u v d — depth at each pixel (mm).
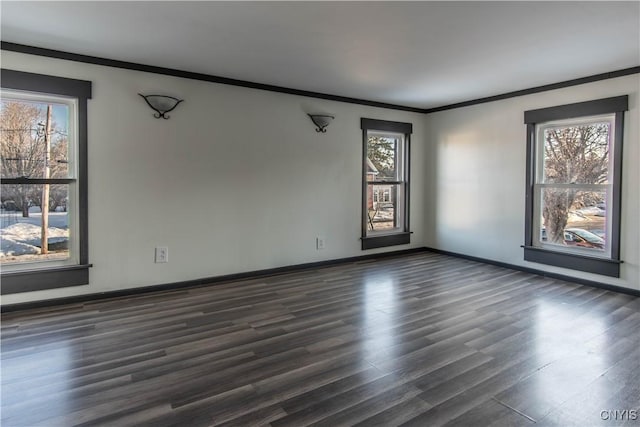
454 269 4914
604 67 3801
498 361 2430
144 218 3822
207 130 4129
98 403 1972
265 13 2627
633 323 3068
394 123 5617
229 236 4324
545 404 1969
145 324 3033
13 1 2457
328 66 3803
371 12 2611
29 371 2289
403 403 1979
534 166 4652
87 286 3578
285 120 4645
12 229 3324
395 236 5773
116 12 2621
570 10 2564
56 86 3355
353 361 2432
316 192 4949
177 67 3832
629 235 3857
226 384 2160
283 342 2715
